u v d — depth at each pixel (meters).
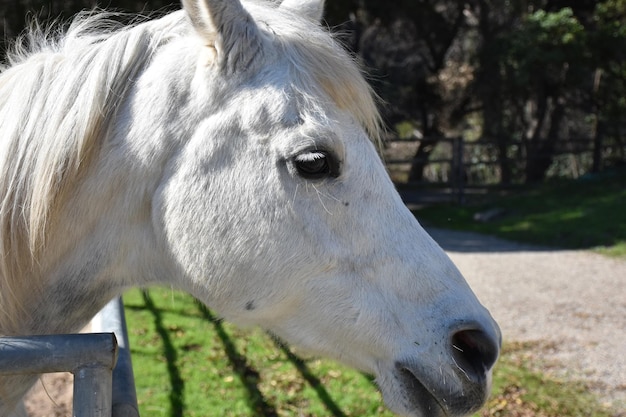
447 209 13.48
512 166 18.11
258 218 1.42
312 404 3.94
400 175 19.95
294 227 1.43
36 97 1.44
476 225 11.55
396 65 19.36
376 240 1.47
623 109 16.75
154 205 1.46
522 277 7.45
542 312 6.07
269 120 1.41
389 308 1.46
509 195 14.61
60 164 1.40
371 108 1.56
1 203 1.40
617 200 11.51
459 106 19.55
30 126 1.42
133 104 1.47
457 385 1.42
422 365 1.43
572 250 9.00
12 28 9.41
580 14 17.73
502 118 17.92
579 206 11.57
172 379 4.19
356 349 1.49
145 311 5.55
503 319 5.86
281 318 1.52
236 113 1.43
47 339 1.11
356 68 1.55
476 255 8.77
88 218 1.45
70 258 1.46
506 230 10.66
